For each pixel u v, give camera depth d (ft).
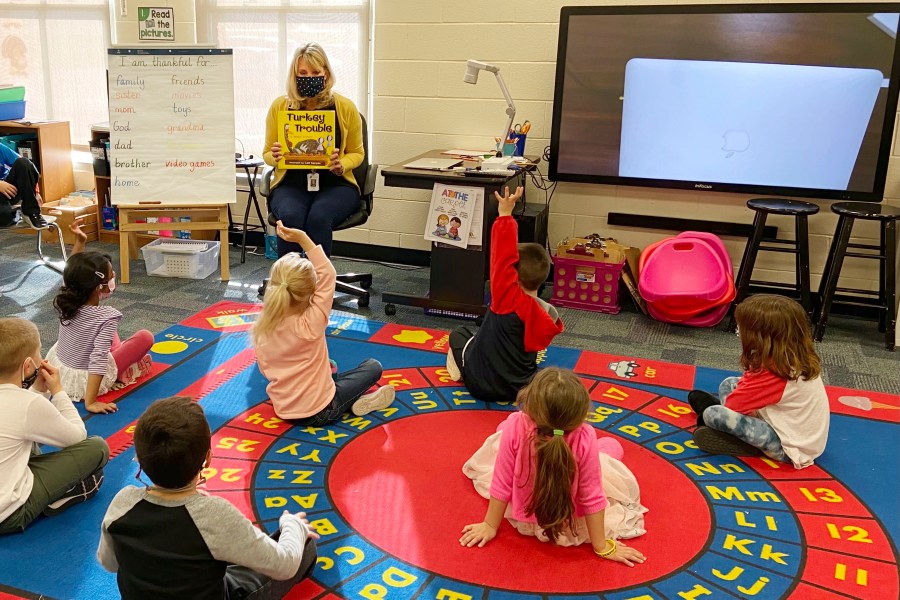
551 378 6.82
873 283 14.40
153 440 5.14
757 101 13.73
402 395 10.39
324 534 7.27
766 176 14.07
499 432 8.29
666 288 13.66
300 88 13.34
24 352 6.95
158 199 14.80
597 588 6.67
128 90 14.73
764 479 8.57
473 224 12.84
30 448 7.23
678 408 10.28
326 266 9.36
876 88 13.19
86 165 19.20
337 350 11.91
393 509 7.73
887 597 6.64
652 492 8.24
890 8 12.77
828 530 7.64
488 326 10.10
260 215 16.87
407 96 16.12
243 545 5.37
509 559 7.02
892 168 13.80
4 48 19.33
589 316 14.06
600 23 14.11
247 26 17.12
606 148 14.71
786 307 8.59
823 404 8.82
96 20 18.51
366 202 14.34
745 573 6.93
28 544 7.00
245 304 13.80
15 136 17.74
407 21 15.65
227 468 8.38
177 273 15.25
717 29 13.58
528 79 15.26
